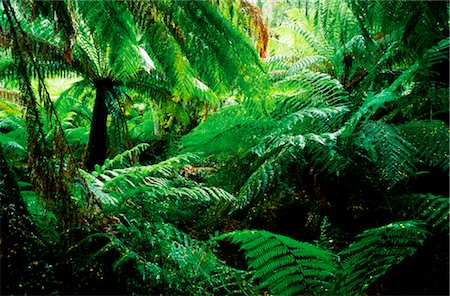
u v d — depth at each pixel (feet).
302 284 4.48
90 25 3.60
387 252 4.31
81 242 3.95
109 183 5.99
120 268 3.94
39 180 4.00
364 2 4.89
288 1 9.43
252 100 4.53
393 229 4.28
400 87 6.57
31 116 4.00
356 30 6.09
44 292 2.96
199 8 3.51
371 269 4.40
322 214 6.55
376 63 7.20
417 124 5.68
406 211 5.49
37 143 3.98
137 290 3.92
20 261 2.97
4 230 3.02
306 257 4.57
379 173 5.79
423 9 4.70
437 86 6.11
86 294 3.47
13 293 2.77
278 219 7.04
